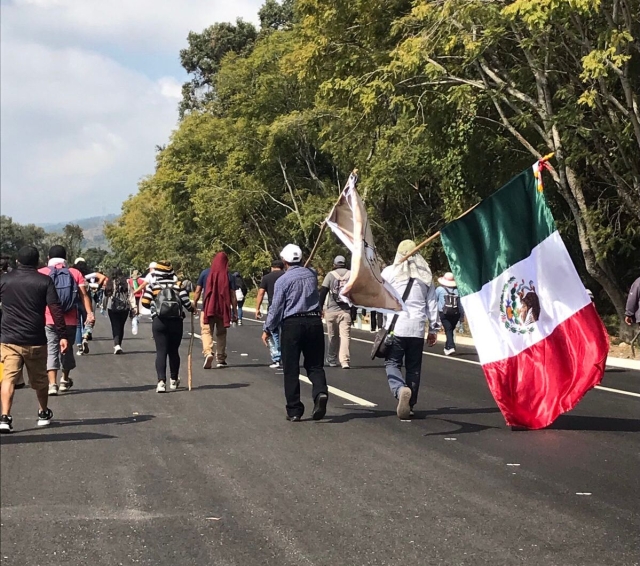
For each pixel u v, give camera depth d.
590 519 5.57
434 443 8.13
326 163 47.59
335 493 6.30
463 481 6.62
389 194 34.00
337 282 15.27
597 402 10.88
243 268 54.97
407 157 28.67
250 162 47.28
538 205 8.97
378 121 21.91
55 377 11.78
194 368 15.42
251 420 9.56
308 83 23.06
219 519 5.66
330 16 20.98
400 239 38.50
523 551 4.94
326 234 40.66
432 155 24.70
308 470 7.05
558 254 8.84
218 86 49.34
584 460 7.32
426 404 10.73
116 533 5.38
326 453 7.71
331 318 15.34
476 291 9.02
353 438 8.41
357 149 31.44
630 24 16.03
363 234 9.34
